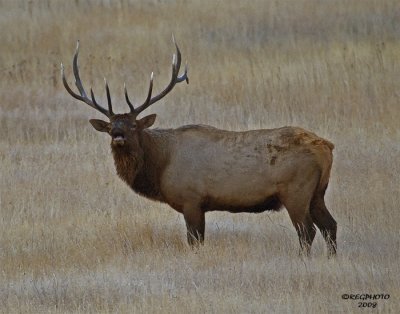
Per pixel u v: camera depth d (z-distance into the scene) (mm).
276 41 77500
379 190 44594
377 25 80062
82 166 51781
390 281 31406
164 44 77500
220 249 36438
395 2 85188
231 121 60031
